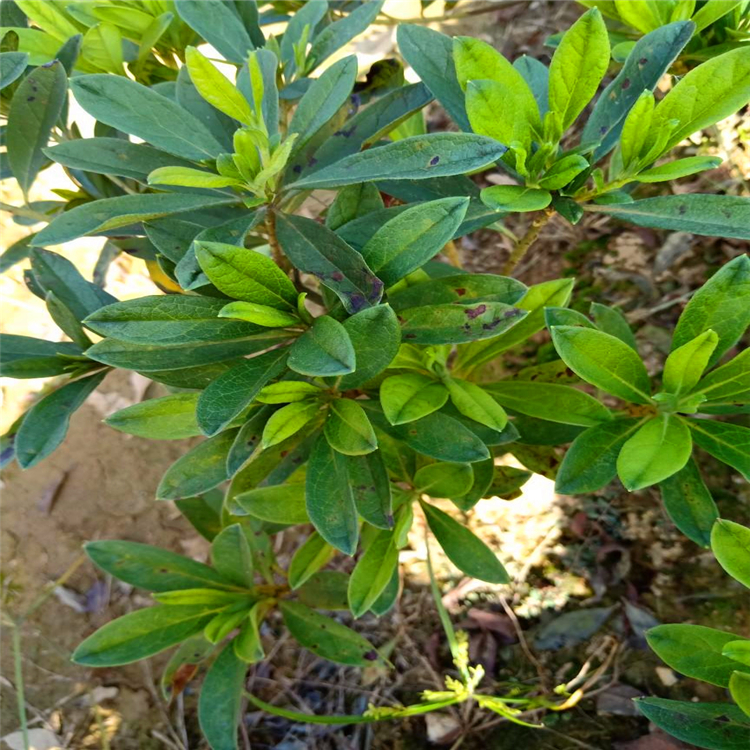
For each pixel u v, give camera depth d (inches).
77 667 16.7
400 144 8.6
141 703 16.2
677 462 9.2
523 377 11.6
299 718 13.9
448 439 9.7
